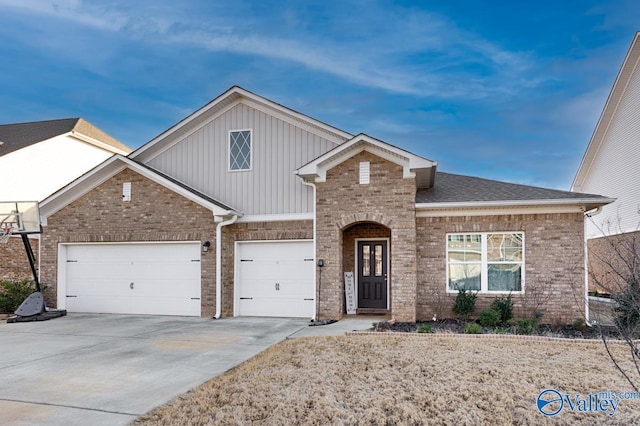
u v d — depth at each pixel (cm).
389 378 661
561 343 890
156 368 757
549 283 1193
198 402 579
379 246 1443
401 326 1129
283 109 1408
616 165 2147
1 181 1880
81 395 617
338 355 800
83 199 1501
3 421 525
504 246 1239
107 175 1482
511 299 1198
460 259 1262
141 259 1456
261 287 1397
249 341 977
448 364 729
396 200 1234
